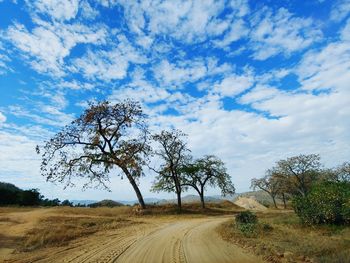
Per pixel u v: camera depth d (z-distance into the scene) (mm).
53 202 55469
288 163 67812
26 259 12727
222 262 11406
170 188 52625
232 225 23875
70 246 15742
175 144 49875
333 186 22422
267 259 11555
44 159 40438
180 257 12367
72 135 41344
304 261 11125
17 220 24562
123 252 13516
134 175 43094
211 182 56156
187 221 32281
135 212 40969
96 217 29734
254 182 80812
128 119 42406
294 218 25625
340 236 16625
